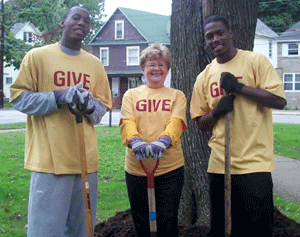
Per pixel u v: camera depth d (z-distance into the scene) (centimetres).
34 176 307
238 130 299
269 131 302
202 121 316
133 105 330
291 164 865
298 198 600
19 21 3622
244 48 411
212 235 323
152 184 307
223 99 293
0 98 3123
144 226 340
